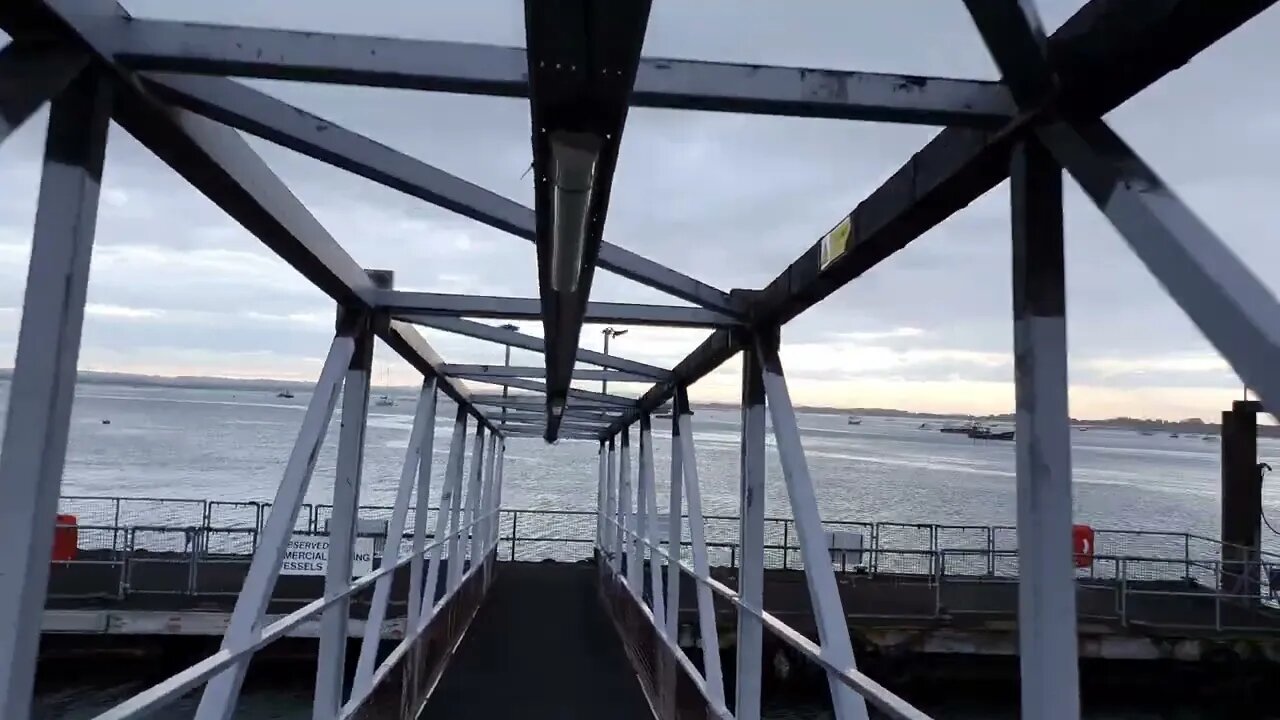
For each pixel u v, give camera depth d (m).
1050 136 1.98
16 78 2.05
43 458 2.06
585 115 2.05
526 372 7.61
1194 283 1.52
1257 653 12.00
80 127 2.16
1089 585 15.02
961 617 12.75
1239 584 14.04
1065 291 2.07
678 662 6.74
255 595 3.44
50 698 11.30
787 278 3.91
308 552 13.66
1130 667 12.38
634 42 1.73
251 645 3.23
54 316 2.09
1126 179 1.71
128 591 12.66
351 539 4.92
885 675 12.02
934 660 12.13
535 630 11.41
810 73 2.26
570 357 5.28
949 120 2.15
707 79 2.28
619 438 15.88
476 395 10.57
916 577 15.57
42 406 2.07
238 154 2.86
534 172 2.39
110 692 11.53
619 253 4.27
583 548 25.45
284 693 11.96
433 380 7.17
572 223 2.59
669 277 4.37
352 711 5.14
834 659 3.45
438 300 4.87
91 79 2.17
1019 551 2.05
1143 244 1.65
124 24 2.19
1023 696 2.01
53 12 1.93
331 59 2.24
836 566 15.95
